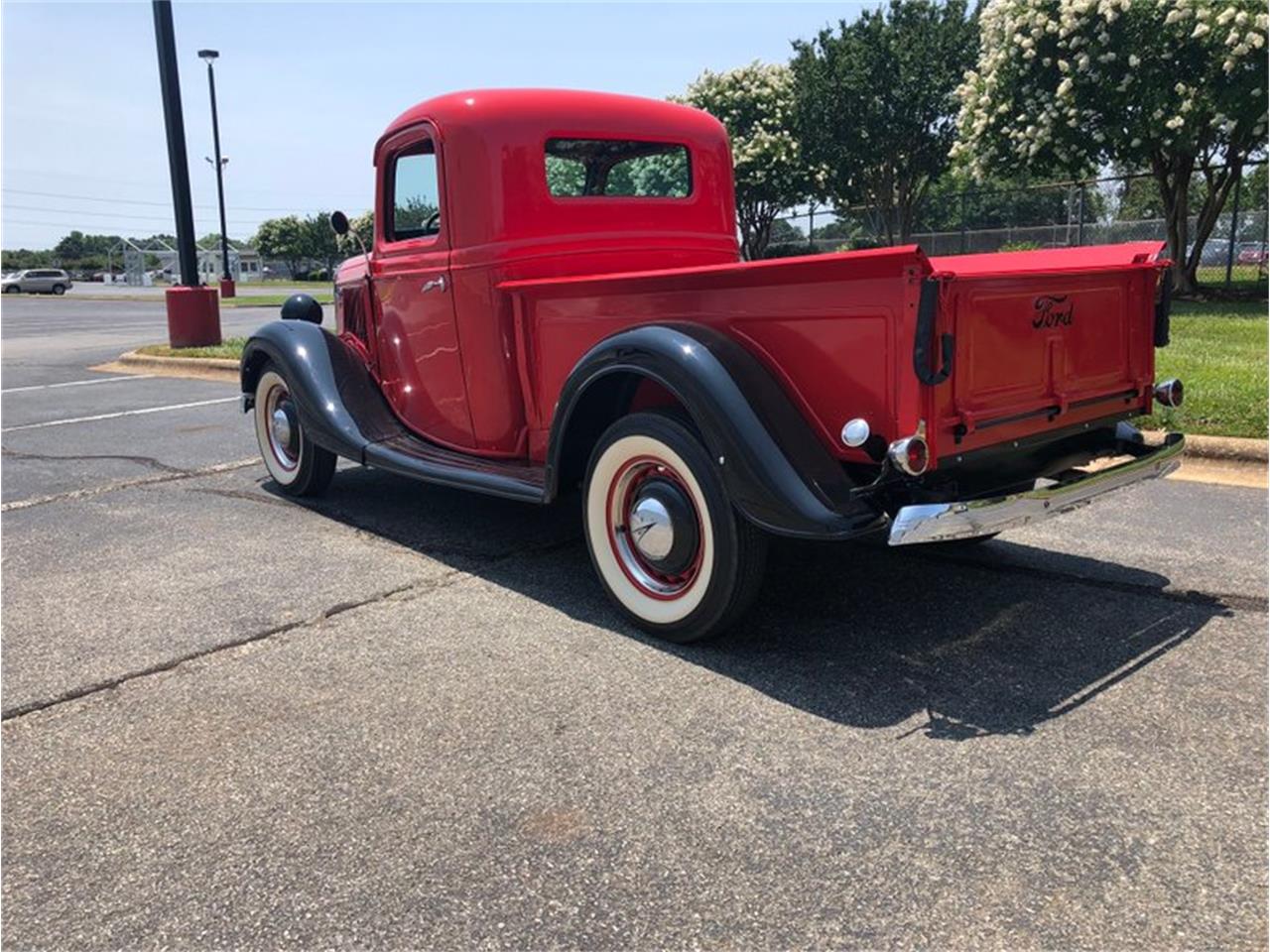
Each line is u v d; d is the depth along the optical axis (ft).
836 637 11.66
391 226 16.87
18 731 9.68
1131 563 13.92
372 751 9.18
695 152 16.69
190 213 45.11
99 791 8.61
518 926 6.81
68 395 34.32
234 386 36.22
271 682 10.67
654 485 11.45
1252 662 10.66
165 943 6.72
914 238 74.43
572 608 12.80
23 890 7.32
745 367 10.61
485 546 15.58
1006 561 14.17
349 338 18.79
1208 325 36.24
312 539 16.08
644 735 9.35
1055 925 6.67
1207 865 7.26
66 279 164.55
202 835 7.94
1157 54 42.75
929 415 9.63
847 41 79.00
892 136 78.74
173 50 43.09
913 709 9.78
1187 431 20.17
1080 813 7.93
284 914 6.98
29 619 12.61
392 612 12.72
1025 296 10.66
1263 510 16.29
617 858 7.50
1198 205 77.30
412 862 7.53
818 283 10.14
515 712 9.87
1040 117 45.16
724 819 7.95
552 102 14.93
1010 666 10.73
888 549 14.87
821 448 10.34
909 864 7.34
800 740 9.20
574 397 12.03
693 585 11.16
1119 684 10.23
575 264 15.15
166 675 10.88
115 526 17.07
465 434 15.69
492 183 14.34
